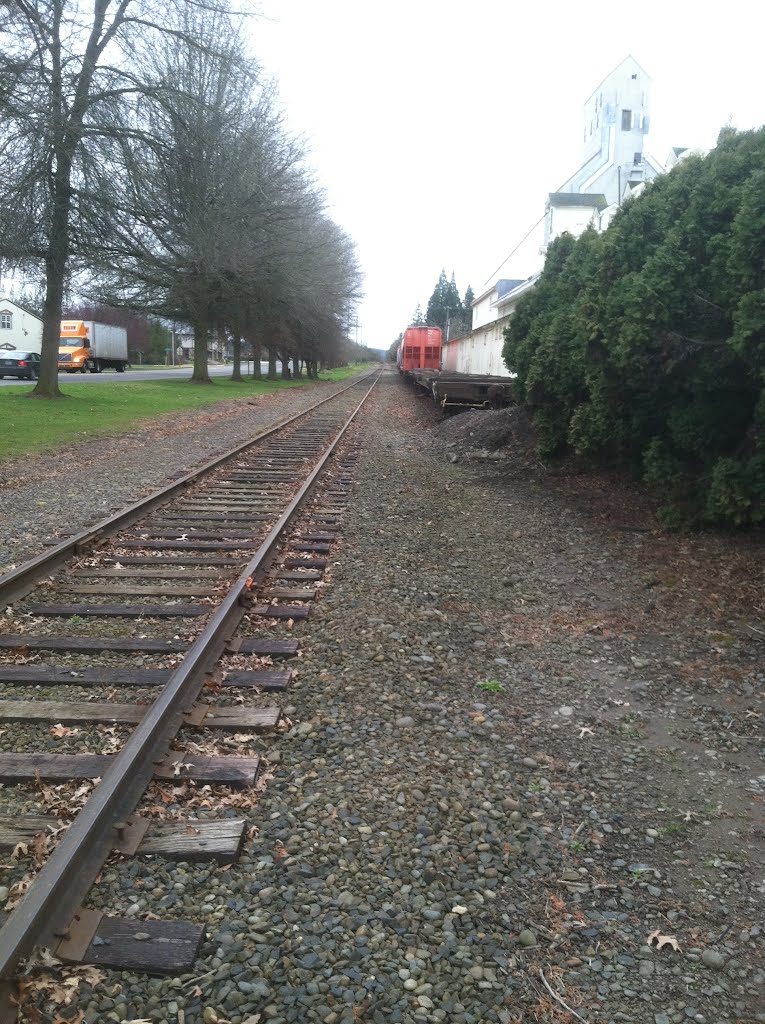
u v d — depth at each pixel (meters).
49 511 9.54
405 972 2.68
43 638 5.31
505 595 6.95
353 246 58.69
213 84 26.62
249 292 36.50
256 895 3.00
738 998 2.64
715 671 5.33
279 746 4.09
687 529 8.53
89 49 21.17
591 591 7.10
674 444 8.95
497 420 16.94
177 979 2.59
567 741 4.38
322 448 16.61
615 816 3.66
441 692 4.88
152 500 9.84
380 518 9.70
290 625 5.75
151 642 5.27
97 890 2.95
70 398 24.23
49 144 19.16
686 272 7.71
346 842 3.35
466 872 3.21
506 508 10.80
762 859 3.39
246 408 28.45
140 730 3.79
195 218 24.34
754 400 8.16
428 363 49.75
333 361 89.38
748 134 7.90
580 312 9.52
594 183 40.06
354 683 4.84
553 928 2.94
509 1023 2.52
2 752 3.87
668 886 3.20
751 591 6.73
